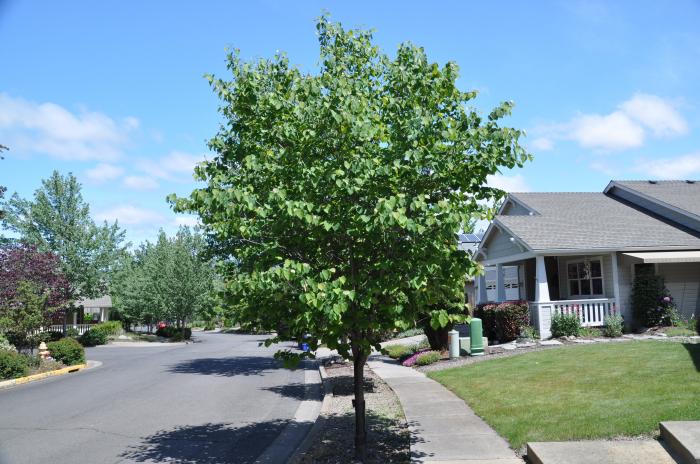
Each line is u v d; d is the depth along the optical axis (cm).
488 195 659
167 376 1748
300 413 1090
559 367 1177
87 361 2359
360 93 686
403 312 620
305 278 556
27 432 942
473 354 1642
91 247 3656
